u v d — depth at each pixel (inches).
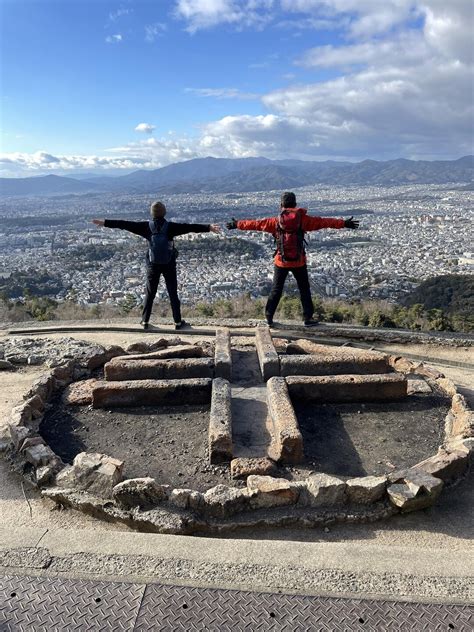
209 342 298.0
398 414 212.4
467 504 154.3
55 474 165.9
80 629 97.6
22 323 375.9
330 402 221.0
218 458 173.2
